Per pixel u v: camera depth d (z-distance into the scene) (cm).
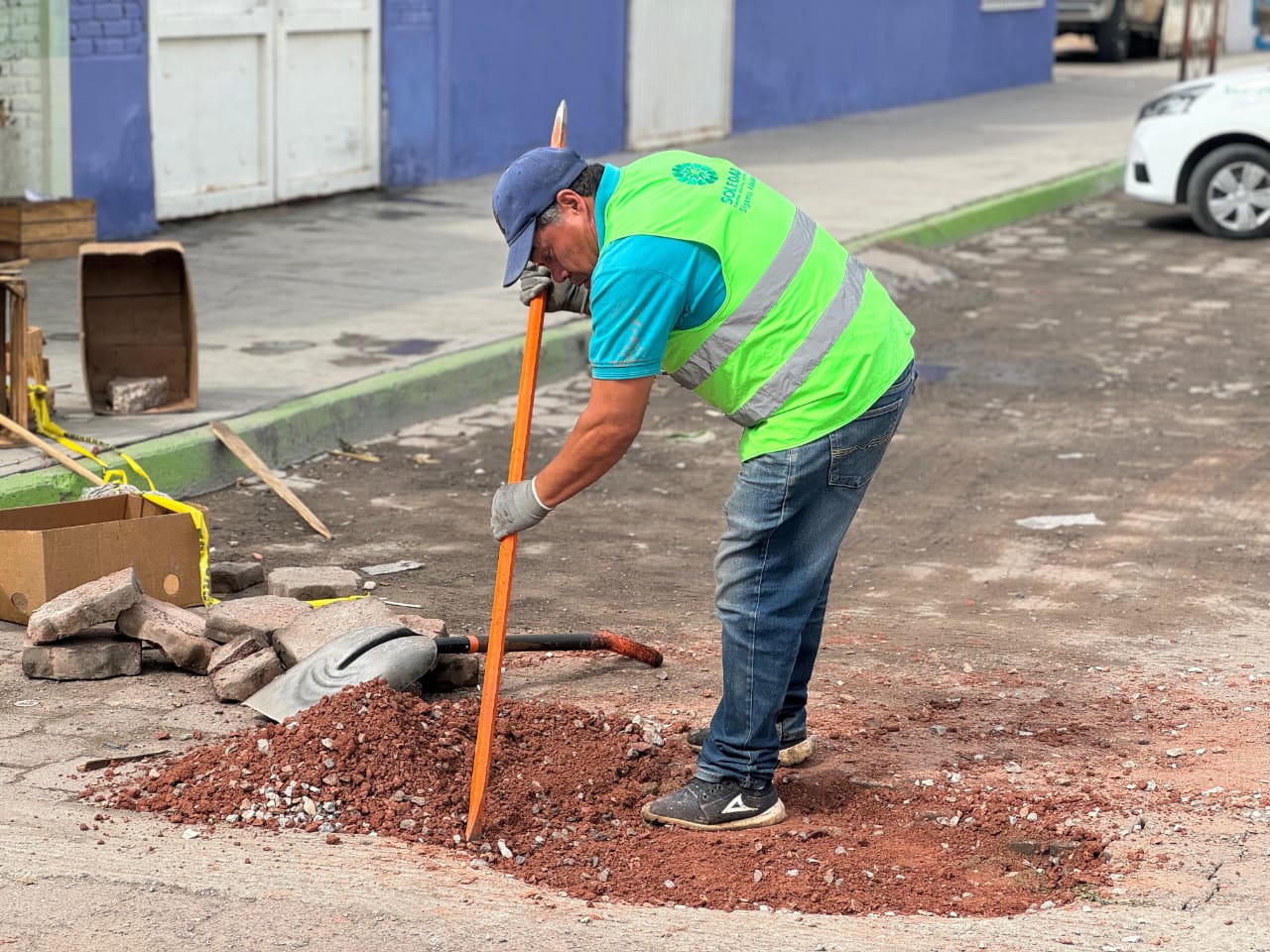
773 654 416
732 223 390
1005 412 922
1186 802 443
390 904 377
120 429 730
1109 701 520
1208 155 1496
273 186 1391
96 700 497
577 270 405
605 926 371
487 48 1602
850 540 698
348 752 440
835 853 415
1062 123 2225
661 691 520
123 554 557
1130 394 966
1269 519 733
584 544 685
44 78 1167
